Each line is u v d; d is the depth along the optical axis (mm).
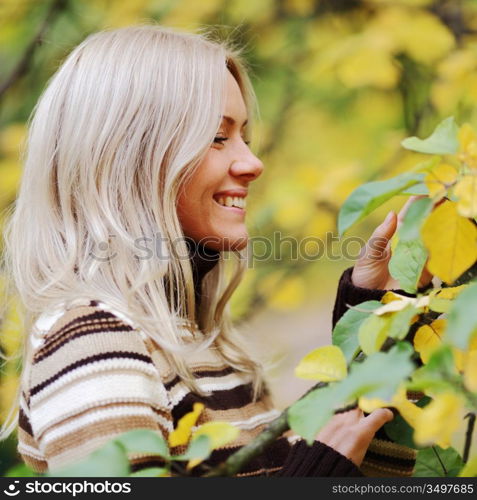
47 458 1855
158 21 4777
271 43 5219
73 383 1830
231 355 2527
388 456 2416
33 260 2256
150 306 2100
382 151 4660
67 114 2291
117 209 2207
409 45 4527
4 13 4871
